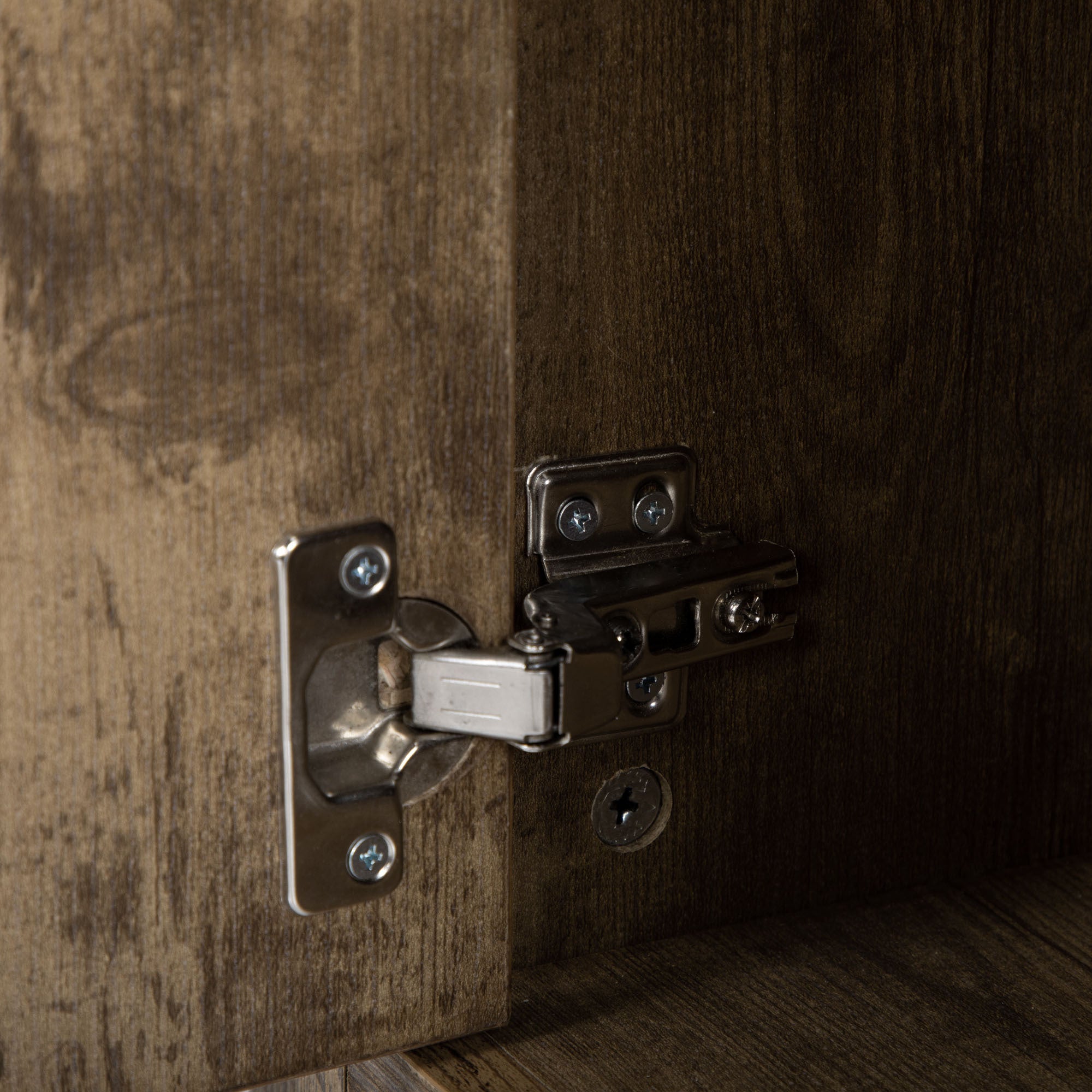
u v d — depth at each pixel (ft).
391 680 1.80
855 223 2.04
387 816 1.78
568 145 1.92
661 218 1.96
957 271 2.09
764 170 1.99
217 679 1.73
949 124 2.05
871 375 2.07
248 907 1.76
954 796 2.21
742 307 2.01
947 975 2.05
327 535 1.73
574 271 1.94
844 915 2.14
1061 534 2.20
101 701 1.71
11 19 1.63
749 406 2.03
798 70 1.99
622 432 1.98
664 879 2.08
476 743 1.82
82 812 1.71
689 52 1.95
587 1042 1.94
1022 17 2.06
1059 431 2.17
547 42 1.90
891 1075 1.92
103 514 1.69
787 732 2.11
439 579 1.79
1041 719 2.23
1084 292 2.15
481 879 1.84
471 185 1.75
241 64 1.68
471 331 1.77
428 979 1.84
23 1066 1.73
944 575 2.15
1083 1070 1.93
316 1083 1.97
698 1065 1.92
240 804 1.75
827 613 2.10
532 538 1.96
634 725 2.01
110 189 1.66
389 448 1.75
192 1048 1.77
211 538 1.71
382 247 1.73
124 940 1.74
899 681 2.15
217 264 1.69
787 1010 1.99
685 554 2.02
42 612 1.69
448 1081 1.88
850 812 2.16
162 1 1.65
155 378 1.69
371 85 1.71
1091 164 2.12
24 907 1.71
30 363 1.66
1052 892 2.20
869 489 2.10
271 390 1.71
